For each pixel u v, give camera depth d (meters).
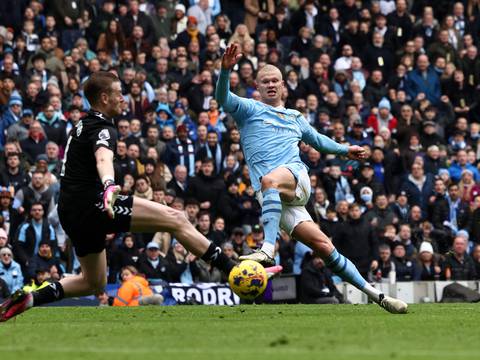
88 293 10.14
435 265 22.61
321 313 11.71
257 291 9.84
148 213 9.49
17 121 22.88
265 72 11.90
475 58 31.36
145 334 8.24
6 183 20.97
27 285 18.73
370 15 31.27
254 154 11.66
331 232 22.20
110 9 27.27
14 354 6.62
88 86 9.77
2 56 25.41
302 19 30.70
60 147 22.81
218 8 30.55
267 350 6.81
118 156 22.14
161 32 28.61
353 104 27.52
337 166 24.28
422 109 28.88
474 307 14.08
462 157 27.31
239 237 21.48
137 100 24.77
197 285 19.28
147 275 20.38
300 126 12.00
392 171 26.11
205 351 6.76
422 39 31.55
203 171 22.95
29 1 27.09
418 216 24.45
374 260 22.22
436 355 6.46
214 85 26.86
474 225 25.42
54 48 25.45
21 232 19.78
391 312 11.45
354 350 6.80
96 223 9.49
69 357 6.43
